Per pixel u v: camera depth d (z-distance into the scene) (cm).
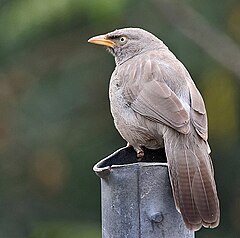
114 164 948
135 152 986
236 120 1638
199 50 1616
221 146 1642
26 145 1669
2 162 1677
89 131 1650
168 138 927
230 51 1620
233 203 1662
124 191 877
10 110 1669
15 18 1545
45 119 1662
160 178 877
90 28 1612
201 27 1625
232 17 1634
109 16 1496
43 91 1662
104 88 1655
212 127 1627
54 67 1661
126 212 877
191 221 866
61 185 1667
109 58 1648
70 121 1656
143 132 961
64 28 1591
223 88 1620
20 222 1681
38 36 1605
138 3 1603
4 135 1670
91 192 1662
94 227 1623
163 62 991
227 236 1670
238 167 1650
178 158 906
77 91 1656
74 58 1653
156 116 942
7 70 1658
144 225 874
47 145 1662
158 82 964
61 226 1612
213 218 867
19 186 1683
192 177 889
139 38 1066
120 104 980
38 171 1672
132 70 988
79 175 1658
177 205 872
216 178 1658
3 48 1617
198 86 1617
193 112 937
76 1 1491
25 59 1648
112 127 1648
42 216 1681
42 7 1517
